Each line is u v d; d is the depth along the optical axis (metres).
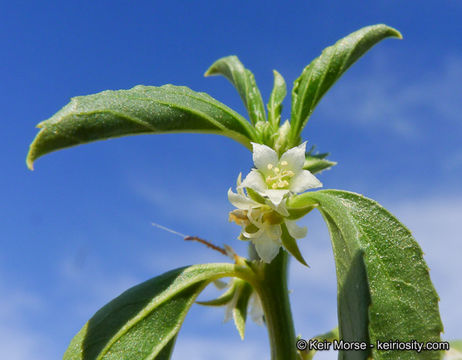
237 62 0.05
